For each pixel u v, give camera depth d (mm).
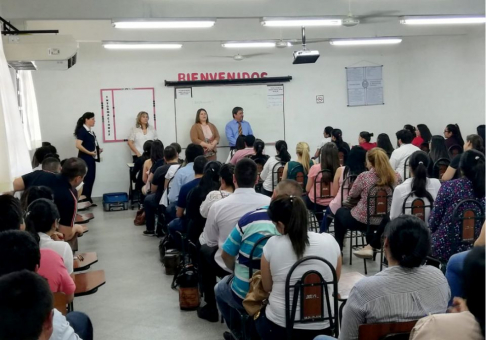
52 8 6648
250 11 7215
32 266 2129
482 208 3393
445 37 9688
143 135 9648
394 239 2037
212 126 9992
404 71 10977
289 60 10617
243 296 2953
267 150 10594
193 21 6391
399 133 6676
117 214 8453
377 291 2018
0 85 4211
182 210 4715
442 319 1577
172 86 10094
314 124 10805
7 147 3992
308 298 2471
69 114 9734
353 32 9383
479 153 3406
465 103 9289
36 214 2869
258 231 2928
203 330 3795
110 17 6836
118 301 4430
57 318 1977
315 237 2551
